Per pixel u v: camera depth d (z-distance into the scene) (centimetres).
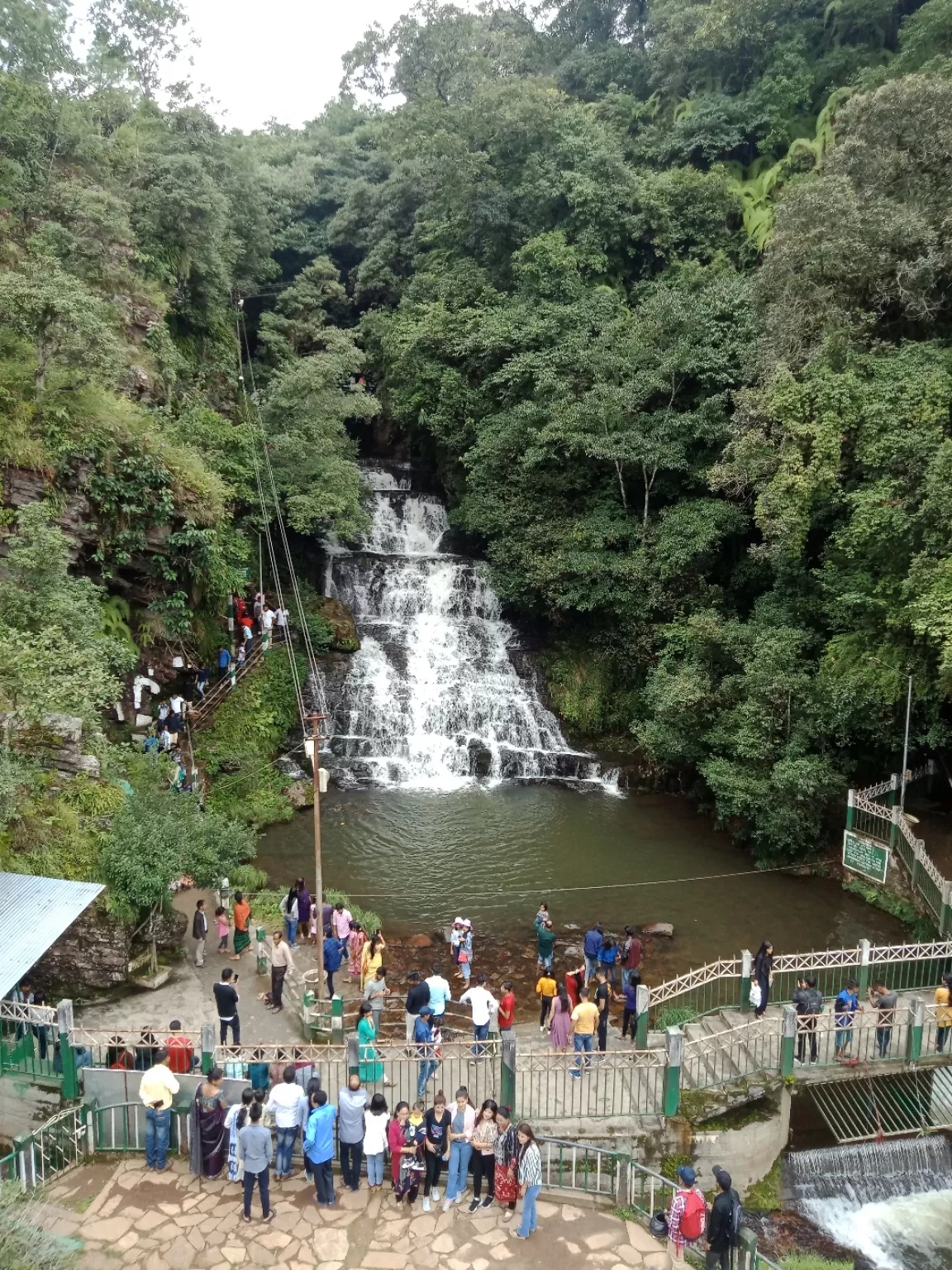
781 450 2414
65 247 2708
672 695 2577
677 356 3133
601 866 2359
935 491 1933
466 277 4100
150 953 1628
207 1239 1012
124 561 2356
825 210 2366
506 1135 1069
